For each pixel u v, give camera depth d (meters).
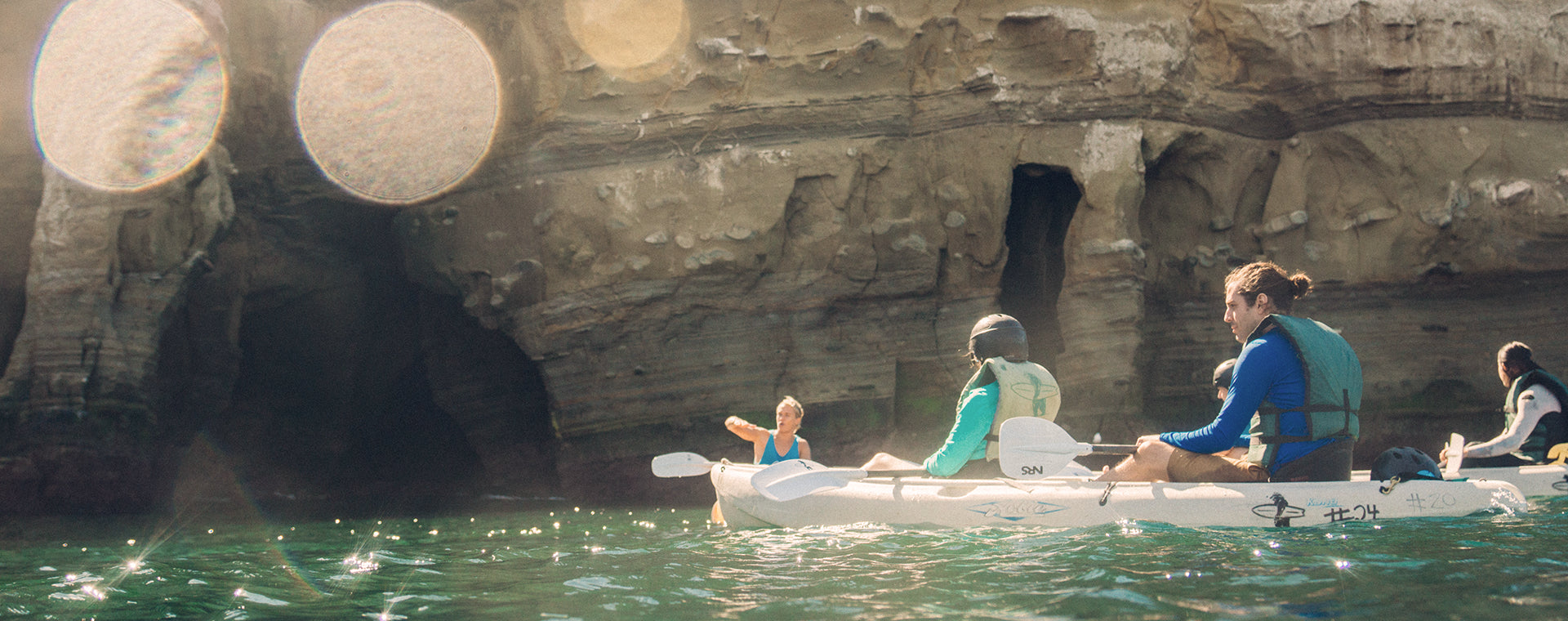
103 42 9.52
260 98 11.38
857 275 10.47
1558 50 10.03
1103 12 10.52
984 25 10.61
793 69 10.68
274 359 12.27
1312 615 1.93
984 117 10.50
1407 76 10.12
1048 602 2.15
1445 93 10.09
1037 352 10.96
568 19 10.91
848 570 2.75
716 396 10.44
